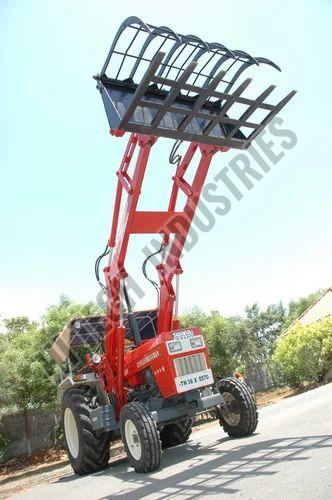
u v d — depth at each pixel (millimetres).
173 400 6172
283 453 4582
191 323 21719
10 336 20594
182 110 5223
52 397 15969
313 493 3062
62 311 16594
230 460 4906
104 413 6578
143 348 6309
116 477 5840
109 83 5500
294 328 20094
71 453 7324
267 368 26359
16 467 14758
